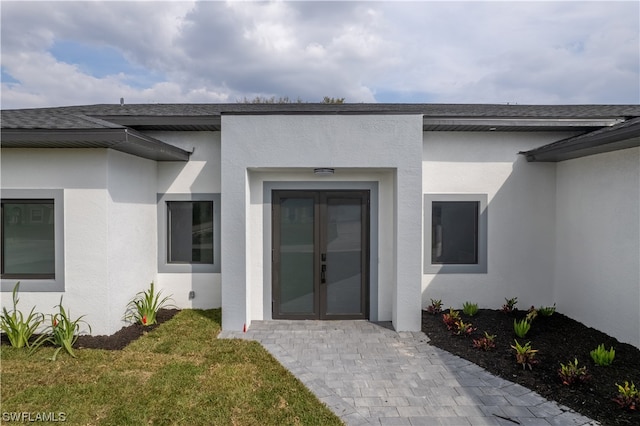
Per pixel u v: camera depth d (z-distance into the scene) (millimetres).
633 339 5598
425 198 7648
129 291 6605
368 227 7105
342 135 6371
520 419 3830
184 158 7414
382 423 3771
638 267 5520
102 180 5824
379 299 7102
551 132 7613
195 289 7750
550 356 5316
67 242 5855
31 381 4402
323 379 4719
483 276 7703
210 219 7809
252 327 6703
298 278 7145
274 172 6977
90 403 3975
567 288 7246
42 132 5234
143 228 7113
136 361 5027
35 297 5906
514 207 7668
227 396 4160
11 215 6070
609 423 3717
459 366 5094
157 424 3643
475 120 7062
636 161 5555
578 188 6930
